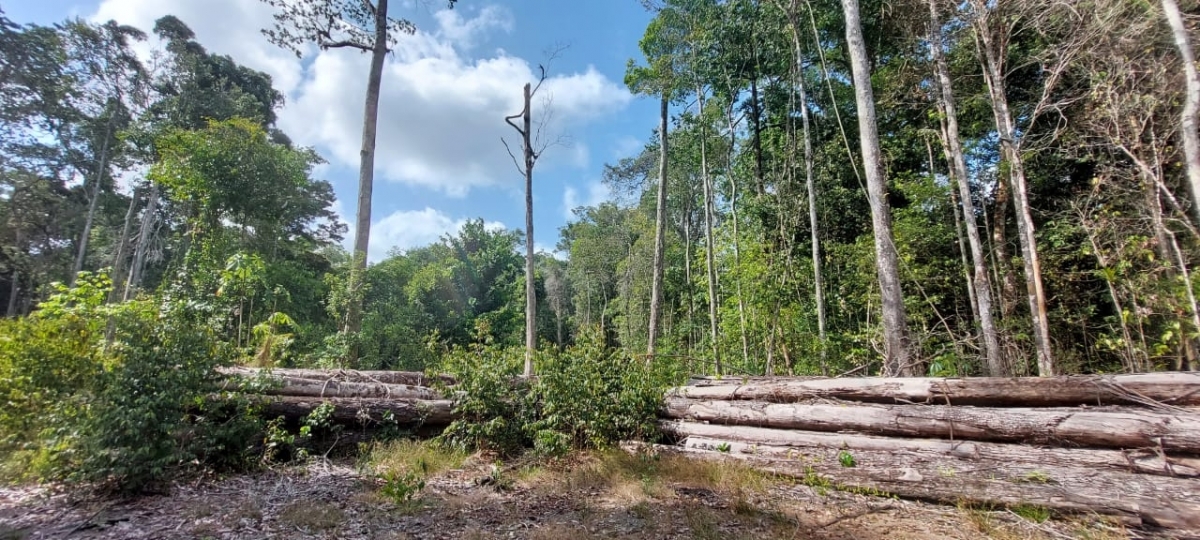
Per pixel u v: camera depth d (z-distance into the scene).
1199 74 5.58
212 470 4.85
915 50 11.00
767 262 12.73
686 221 24.22
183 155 15.30
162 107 23.72
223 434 4.86
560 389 6.12
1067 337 10.31
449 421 6.30
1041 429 4.05
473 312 37.31
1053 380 4.30
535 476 5.08
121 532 3.44
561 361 6.45
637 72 15.76
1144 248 7.46
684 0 14.16
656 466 5.12
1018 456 4.02
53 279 25.25
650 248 26.06
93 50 22.22
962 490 3.88
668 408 6.57
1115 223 7.87
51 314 5.55
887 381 5.17
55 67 21.62
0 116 20.98
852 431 5.05
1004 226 11.13
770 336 11.70
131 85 23.70
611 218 35.91
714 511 3.94
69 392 4.77
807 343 11.39
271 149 16.83
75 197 25.47
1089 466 3.76
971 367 9.73
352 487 4.62
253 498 4.22
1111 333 8.99
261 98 27.52
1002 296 10.60
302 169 18.59
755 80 14.84
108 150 23.97
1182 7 6.43
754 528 3.55
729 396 6.34
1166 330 7.24
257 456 5.29
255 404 5.42
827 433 5.18
